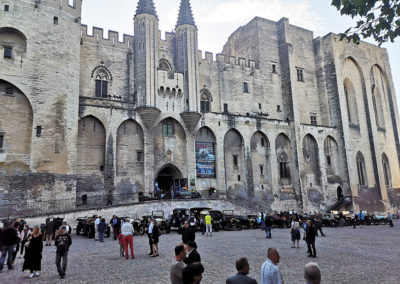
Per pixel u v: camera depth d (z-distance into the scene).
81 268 13.34
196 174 41.16
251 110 48.03
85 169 34.41
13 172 28.62
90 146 35.09
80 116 34.25
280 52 52.78
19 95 30.23
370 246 19.62
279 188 46.47
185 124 40.69
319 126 51.28
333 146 52.47
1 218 25.22
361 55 58.72
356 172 52.69
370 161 55.44
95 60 38.31
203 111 43.03
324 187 49.47
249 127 45.69
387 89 63.06
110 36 39.81
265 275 6.39
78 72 33.81
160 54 42.62
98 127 35.91
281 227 33.53
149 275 11.98
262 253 16.58
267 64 51.28
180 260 6.74
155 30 40.44
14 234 13.45
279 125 48.41
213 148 43.00
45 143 30.11
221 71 46.81
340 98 52.50
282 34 52.91
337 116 52.56
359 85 57.81
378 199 53.78
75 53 33.84
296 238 18.92
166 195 38.78
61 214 27.45
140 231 25.52
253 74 49.47
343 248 18.78
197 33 43.81
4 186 27.97
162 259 14.98
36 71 30.86
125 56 40.25
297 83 52.78
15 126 29.59
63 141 31.22
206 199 35.50
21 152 29.42
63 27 33.16
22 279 11.63
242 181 44.56
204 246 19.12
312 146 50.72
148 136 38.03
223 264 13.91
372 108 57.72
